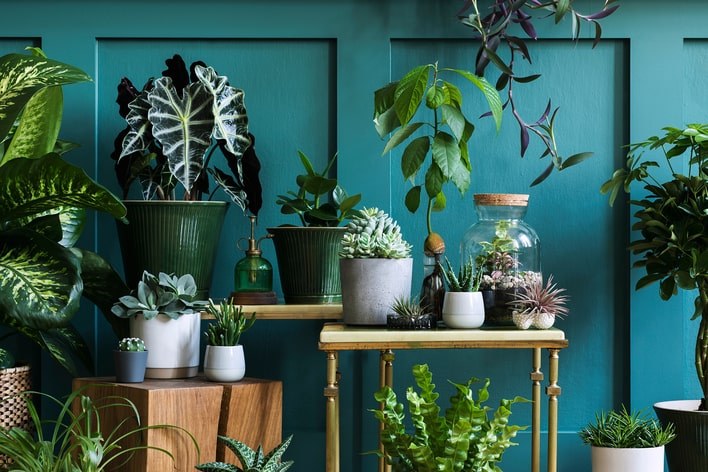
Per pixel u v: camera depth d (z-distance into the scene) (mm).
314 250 2379
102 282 2363
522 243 2217
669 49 2568
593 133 2598
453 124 2268
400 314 2143
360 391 2584
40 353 2578
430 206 2352
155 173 2414
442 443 1842
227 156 2461
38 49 2357
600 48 2602
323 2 2586
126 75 2605
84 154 2590
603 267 2586
